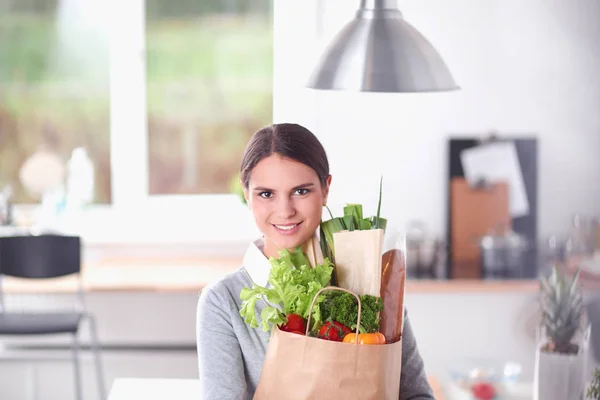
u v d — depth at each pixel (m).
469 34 4.66
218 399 1.77
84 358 4.84
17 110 5.16
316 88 2.60
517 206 4.71
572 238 4.49
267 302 1.83
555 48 4.68
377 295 1.72
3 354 4.82
